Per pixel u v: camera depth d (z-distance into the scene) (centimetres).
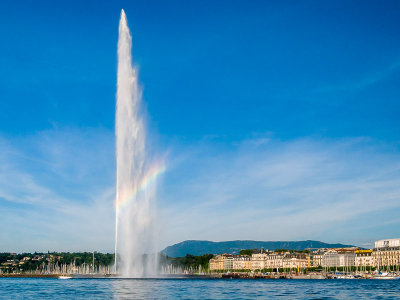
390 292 12812
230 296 9744
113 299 8406
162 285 13012
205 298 8862
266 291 12262
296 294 11200
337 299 9756
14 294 10338
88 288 11581
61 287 12438
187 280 16812
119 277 16338
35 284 15688
